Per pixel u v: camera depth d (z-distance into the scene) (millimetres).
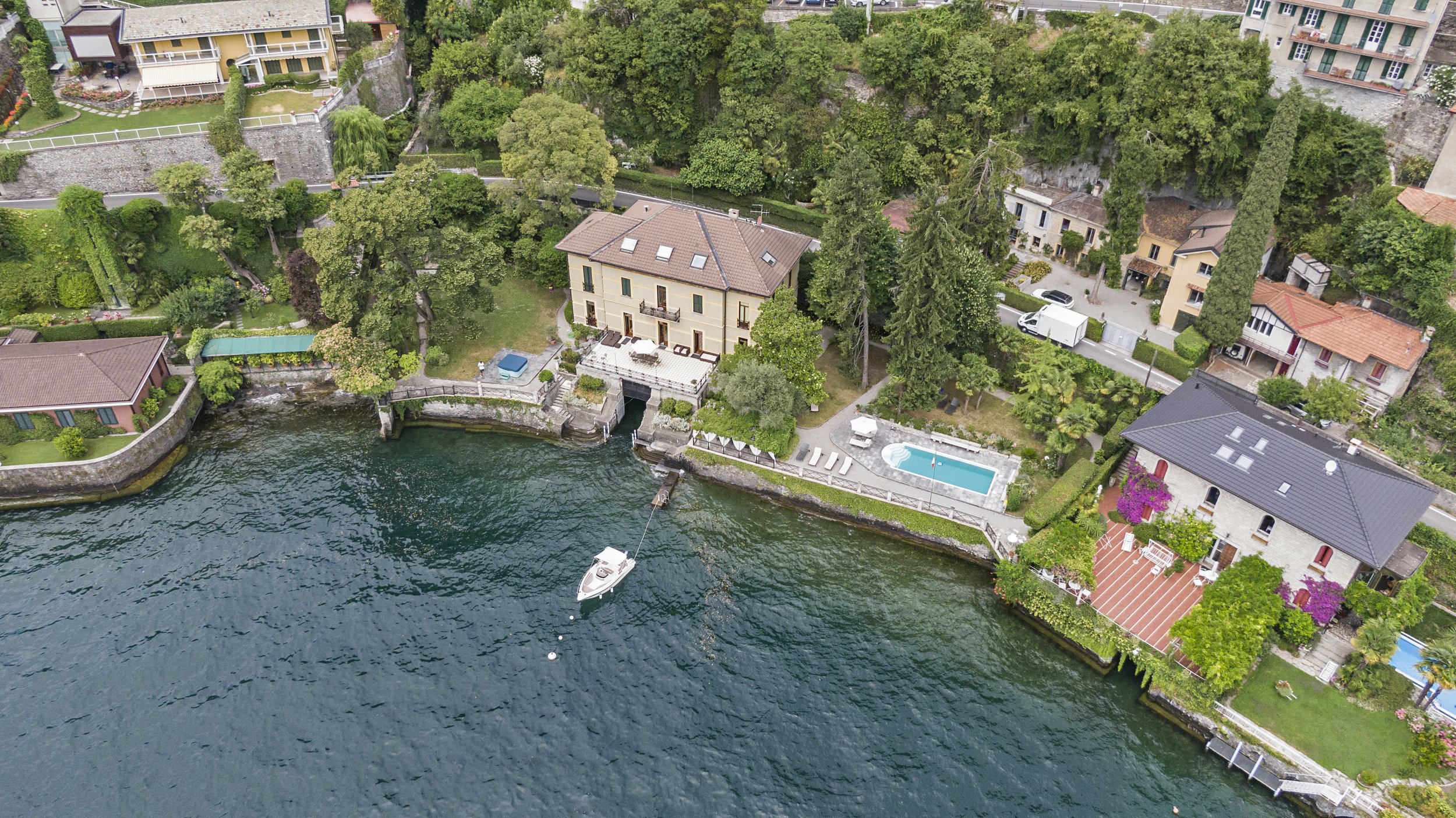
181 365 79625
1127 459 66875
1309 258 73062
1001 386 76000
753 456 69188
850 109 95375
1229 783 48031
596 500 67375
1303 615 52594
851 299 71062
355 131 93875
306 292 80125
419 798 47031
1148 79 80312
